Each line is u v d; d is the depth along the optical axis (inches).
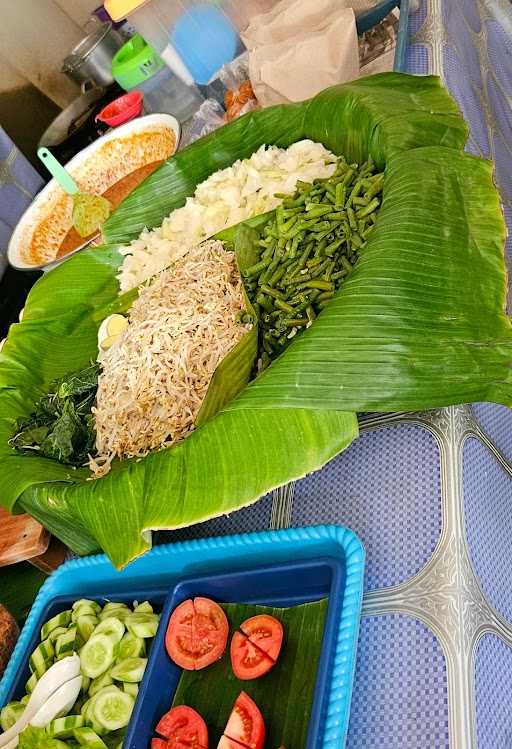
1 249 51.8
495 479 21.1
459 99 32.4
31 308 33.9
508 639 18.2
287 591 20.8
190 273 27.5
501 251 19.1
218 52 42.8
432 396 17.2
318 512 21.6
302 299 24.0
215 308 25.7
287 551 20.5
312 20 37.9
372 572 19.2
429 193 19.9
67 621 24.7
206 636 20.8
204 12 40.9
